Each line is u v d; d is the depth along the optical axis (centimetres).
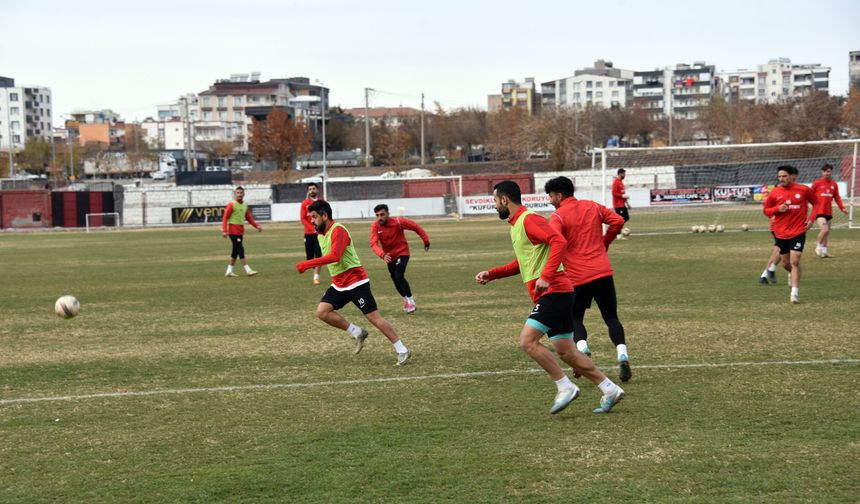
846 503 700
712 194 5622
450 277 2556
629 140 14625
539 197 6581
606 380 991
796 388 1081
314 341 1527
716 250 3178
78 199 7169
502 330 1592
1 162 14738
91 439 930
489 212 6950
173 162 15988
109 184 10250
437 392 1116
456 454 848
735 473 774
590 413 993
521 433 918
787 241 1822
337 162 14988
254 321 1784
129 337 1616
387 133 14575
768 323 1576
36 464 846
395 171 11769
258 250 3953
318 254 2520
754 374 1166
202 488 768
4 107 19900
